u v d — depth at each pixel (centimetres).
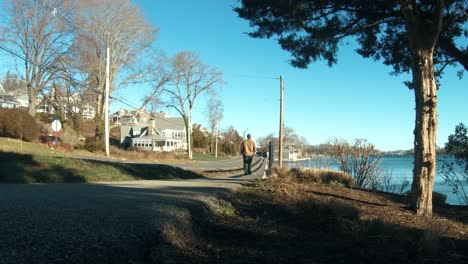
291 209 924
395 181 1822
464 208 1230
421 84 1012
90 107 6750
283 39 1345
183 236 609
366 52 1489
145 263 474
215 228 725
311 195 1188
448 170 1480
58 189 1074
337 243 609
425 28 998
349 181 1619
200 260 507
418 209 1020
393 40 1445
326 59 1391
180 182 1527
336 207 846
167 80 6431
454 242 652
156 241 545
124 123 10438
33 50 5344
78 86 5662
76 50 5412
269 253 552
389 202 1170
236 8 1319
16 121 4247
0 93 6719
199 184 1384
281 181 1419
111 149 5150
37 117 7081
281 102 3509
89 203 781
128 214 661
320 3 1233
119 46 5684
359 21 1334
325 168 1720
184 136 10706
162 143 9206
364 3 1248
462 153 1393
